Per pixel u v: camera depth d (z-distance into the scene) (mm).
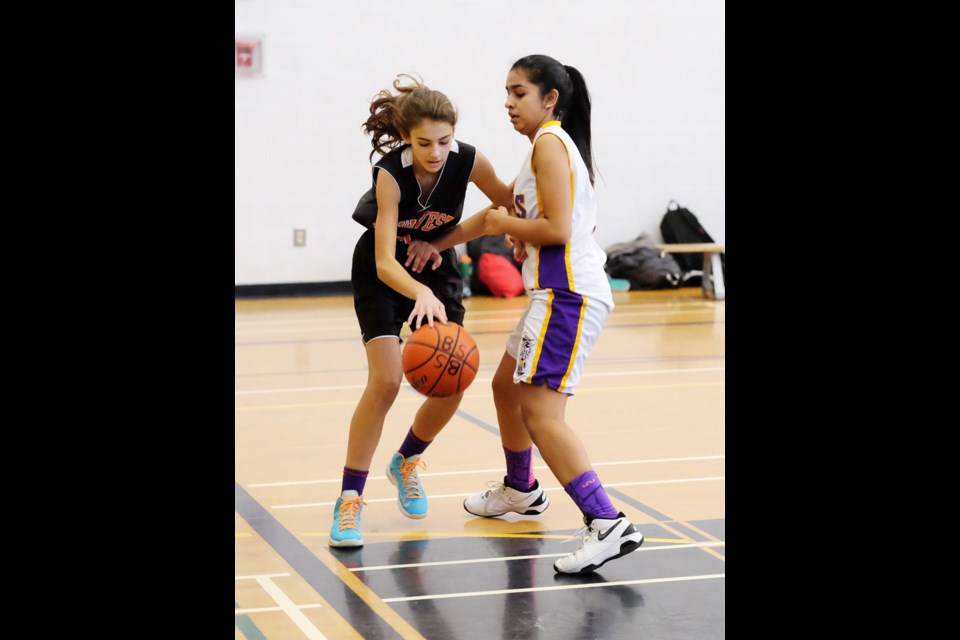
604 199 14766
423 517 5289
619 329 11344
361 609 4105
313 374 9125
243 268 13812
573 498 4500
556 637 3820
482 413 7676
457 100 14055
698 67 14703
